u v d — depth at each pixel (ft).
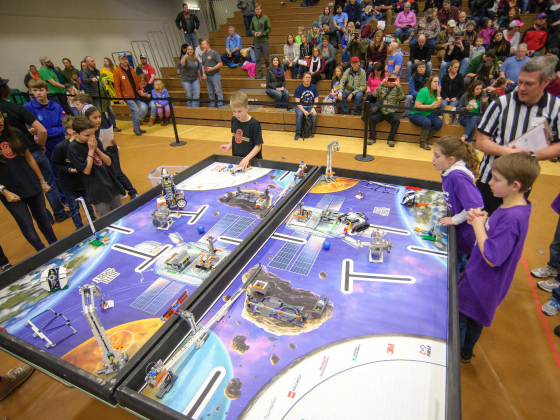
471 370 7.05
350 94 22.07
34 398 6.91
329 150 9.38
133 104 24.22
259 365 4.34
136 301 5.65
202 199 9.01
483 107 17.76
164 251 6.90
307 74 20.99
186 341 4.81
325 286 5.69
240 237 7.25
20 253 11.61
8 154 9.08
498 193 5.54
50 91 24.71
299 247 6.78
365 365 4.27
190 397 3.99
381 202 8.43
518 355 7.37
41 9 26.71
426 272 5.95
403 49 25.76
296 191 8.40
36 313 5.51
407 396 3.88
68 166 11.09
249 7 31.96
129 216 8.34
